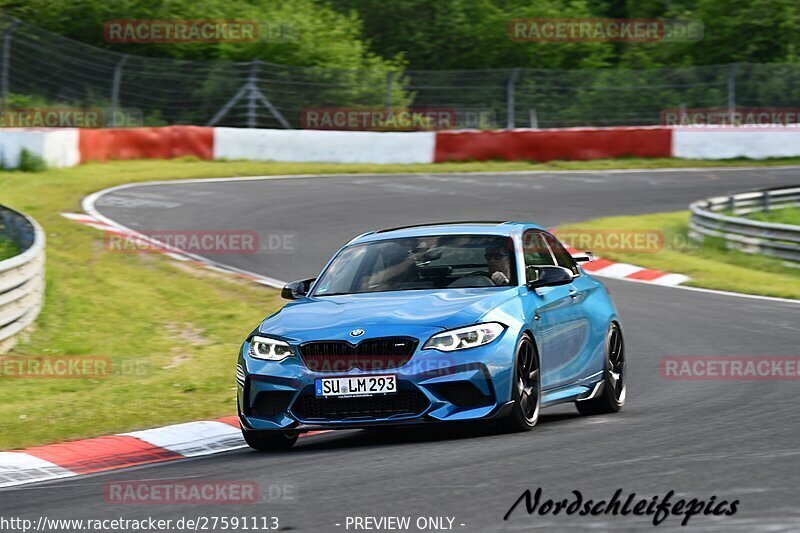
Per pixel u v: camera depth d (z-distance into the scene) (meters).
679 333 27.98
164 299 32.38
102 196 48.47
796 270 41.00
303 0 89.19
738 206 51.31
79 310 30.03
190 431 18.14
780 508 9.62
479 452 13.52
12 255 31.98
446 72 78.12
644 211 51.88
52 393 22.30
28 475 15.29
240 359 15.62
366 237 18.02
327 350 14.72
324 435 17.78
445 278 16.38
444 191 55.41
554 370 16.47
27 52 68.06
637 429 15.30
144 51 80.81
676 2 104.44
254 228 43.78
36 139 52.06
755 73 79.56
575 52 99.38
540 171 65.12
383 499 10.94
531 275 16.78
